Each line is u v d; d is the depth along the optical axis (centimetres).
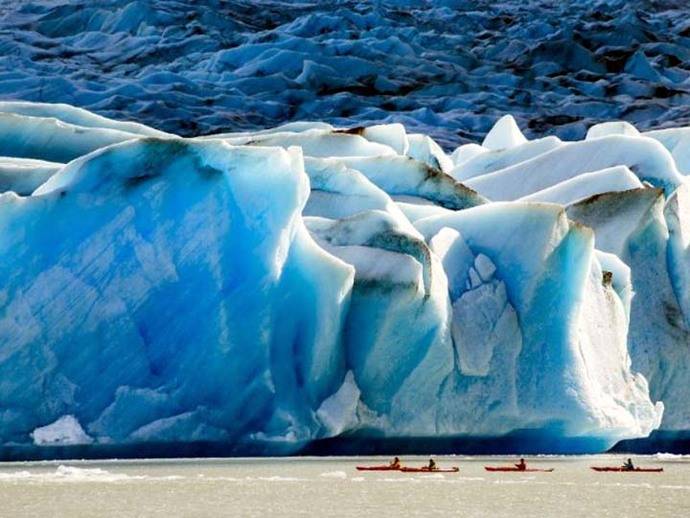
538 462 6256
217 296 5856
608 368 6775
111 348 5741
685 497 4981
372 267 6109
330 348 5884
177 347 5791
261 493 4753
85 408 5653
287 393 5822
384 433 6103
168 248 5925
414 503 4619
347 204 6794
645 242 7569
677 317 7488
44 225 5903
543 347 6488
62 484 4894
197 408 5722
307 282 5947
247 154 6056
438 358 6138
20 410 5622
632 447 7506
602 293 6900
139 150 6116
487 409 6322
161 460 5772
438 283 6125
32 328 5719
